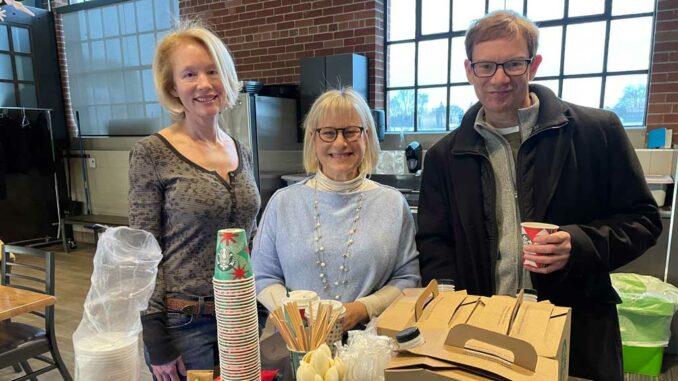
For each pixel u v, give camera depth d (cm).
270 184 402
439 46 414
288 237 134
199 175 131
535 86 128
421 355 68
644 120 348
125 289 89
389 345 76
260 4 461
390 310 90
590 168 117
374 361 74
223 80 135
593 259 106
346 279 128
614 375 118
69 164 588
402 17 424
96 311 88
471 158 128
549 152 118
